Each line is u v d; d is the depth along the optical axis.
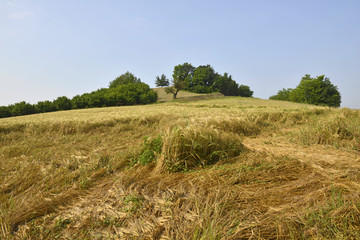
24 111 42.53
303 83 62.19
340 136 5.95
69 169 4.74
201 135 4.94
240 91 107.94
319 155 4.56
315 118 11.70
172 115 11.88
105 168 4.56
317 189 3.11
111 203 3.08
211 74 95.38
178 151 4.64
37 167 4.84
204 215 2.49
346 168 3.76
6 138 8.53
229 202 2.85
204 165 4.60
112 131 9.59
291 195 3.01
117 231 2.47
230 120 8.47
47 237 2.45
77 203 3.21
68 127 9.69
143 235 2.35
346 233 2.05
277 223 2.32
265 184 3.47
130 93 58.59
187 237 2.24
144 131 9.57
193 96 70.06
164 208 2.81
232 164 4.48
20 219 2.81
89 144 7.44
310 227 2.21
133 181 3.73
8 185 3.92
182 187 3.38
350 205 2.40
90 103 50.75
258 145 6.11
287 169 3.99
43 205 3.12
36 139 8.38
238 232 2.23
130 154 5.32
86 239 2.37
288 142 6.16
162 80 93.50
